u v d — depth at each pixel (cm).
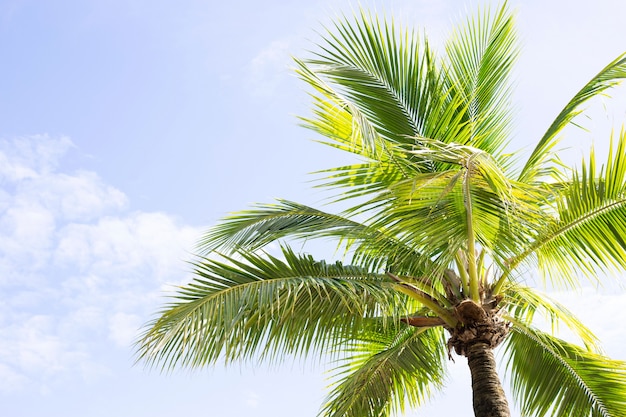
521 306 924
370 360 877
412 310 898
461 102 887
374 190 818
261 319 749
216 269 742
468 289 808
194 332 673
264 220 890
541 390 911
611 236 769
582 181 775
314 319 758
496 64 943
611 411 879
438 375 913
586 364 884
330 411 880
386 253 820
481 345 781
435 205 634
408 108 885
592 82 844
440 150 642
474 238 700
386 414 895
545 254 795
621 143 756
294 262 776
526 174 877
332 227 848
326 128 834
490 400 750
